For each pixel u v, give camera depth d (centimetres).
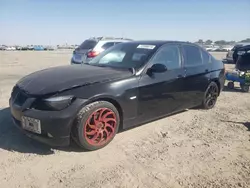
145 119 437
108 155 359
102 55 514
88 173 314
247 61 877
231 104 660
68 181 297
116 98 379
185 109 554
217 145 403
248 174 321
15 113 360
